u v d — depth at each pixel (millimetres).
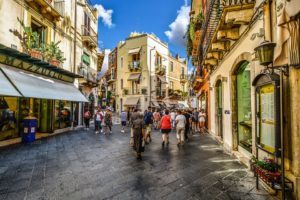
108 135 12750
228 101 8125
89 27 19594
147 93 31547
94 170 5410
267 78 4000
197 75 18953
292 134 3465
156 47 34344
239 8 5332
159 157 6910
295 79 3389
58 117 13938
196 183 4477
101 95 39844
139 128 6820
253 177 4840
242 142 6945
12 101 9695
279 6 3766
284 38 3475
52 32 12953
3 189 4121
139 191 4051
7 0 9133
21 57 9078
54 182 4523
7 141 9055
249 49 5605
